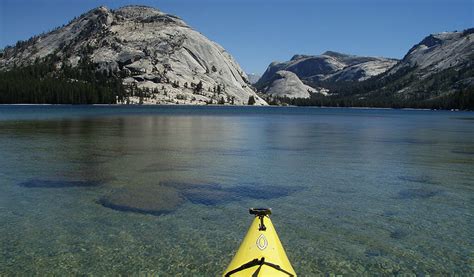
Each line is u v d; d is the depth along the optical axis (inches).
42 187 799.7
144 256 476.4
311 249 502.3
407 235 551.8
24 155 1211.9
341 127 2891.2
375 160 1199.6
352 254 488.4
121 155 1242.6
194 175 942.4
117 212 640.4
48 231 551.5
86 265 451.8
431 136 2092.8
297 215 636.7
